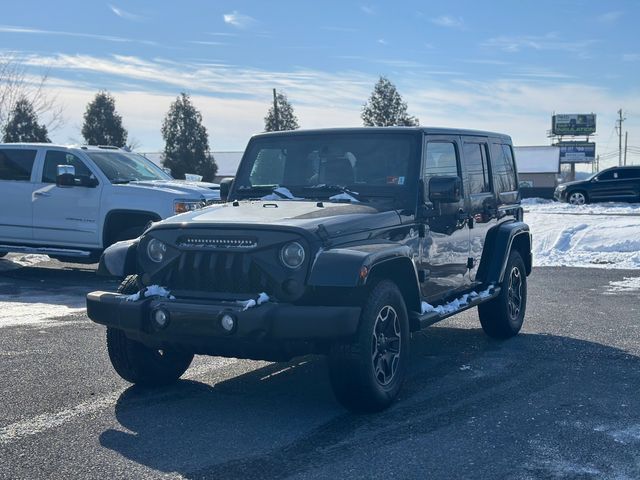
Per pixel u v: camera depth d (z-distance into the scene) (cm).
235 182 727
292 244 538
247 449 495
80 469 461
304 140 705
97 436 521
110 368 708
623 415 561
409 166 662
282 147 712
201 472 456
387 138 679
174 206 1223
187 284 565
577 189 3341
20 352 770
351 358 540
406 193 654
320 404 598
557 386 643
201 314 529
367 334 542
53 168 1305
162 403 600
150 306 554
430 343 830
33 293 1168
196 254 559
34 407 587
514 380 664
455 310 694
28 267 1486
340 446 499
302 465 466
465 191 758
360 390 548
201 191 1263
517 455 479
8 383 655
